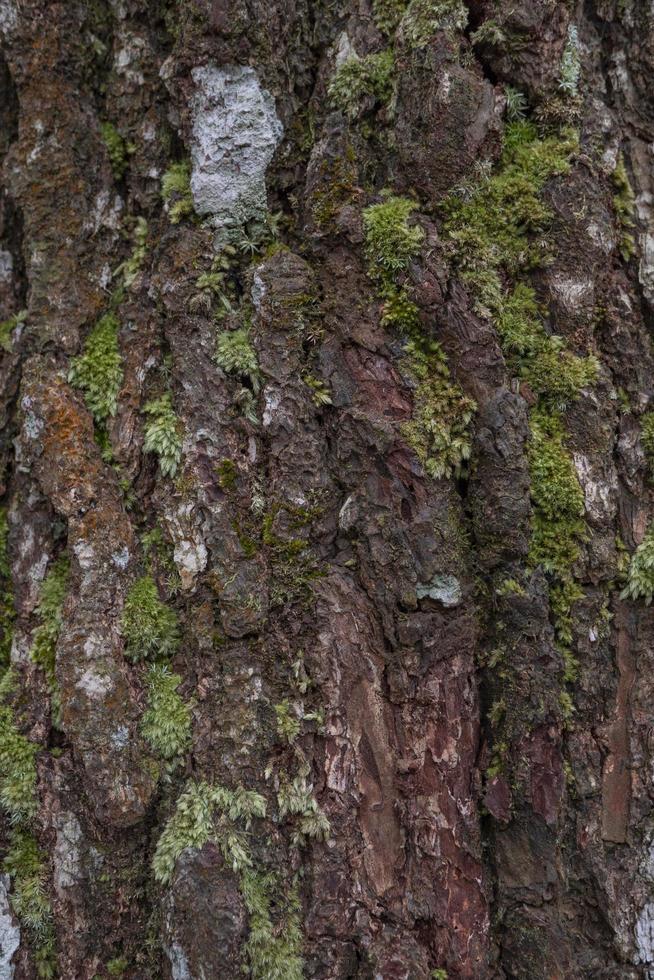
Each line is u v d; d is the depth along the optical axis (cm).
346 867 163
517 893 168
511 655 169
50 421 174
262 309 170
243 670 165
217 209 172
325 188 171
